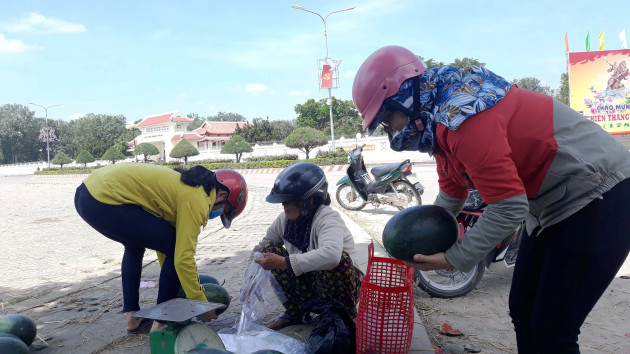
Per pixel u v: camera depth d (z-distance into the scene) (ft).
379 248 19.57
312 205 10.62
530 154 6.51
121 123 360.89
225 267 18.56
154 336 8.81
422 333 11.19
